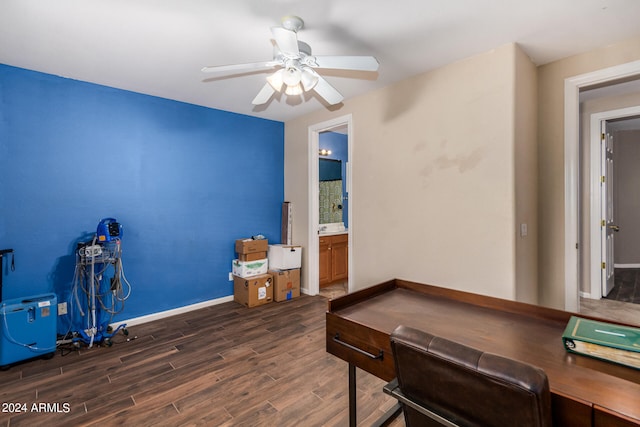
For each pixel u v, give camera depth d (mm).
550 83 2674
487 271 2473
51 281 2838
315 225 4285
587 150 4012
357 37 2256
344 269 4984
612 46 2371
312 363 2475
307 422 1808
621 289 4406
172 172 3568
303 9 1920
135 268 3311
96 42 2293
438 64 2686
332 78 2969
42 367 2422
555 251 2680
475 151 2527
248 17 1998
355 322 1381
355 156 3492
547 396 730
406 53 2492
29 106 2732
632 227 5816
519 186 2414
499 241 2404
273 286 4047
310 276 4289
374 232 3299
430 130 2809
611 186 4320
